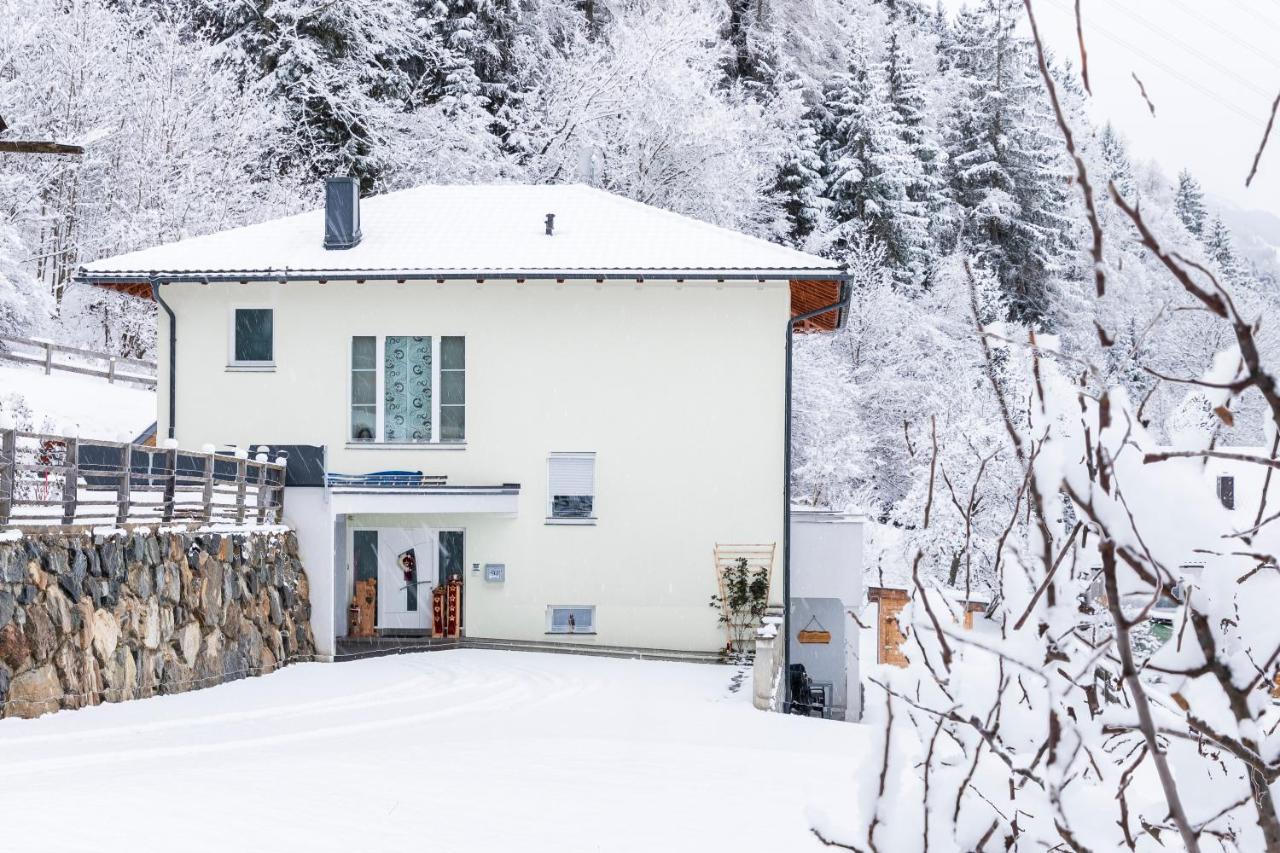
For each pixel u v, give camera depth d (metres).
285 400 22.69
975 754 2.77
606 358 22.36
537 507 22.33
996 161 61.69
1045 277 59.41
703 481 22.17
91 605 13.45
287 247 23.12
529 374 22.44
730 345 22.20
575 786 9.48
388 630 22.58
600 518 22.23
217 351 22.73
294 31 43.88
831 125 59.00
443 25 47.44
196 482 17.59
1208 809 2.66
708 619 22.03
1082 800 2.73
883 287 49.66
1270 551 2.42
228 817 7.66
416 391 22.66
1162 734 2.66
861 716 22.75
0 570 11.86
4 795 7.97
